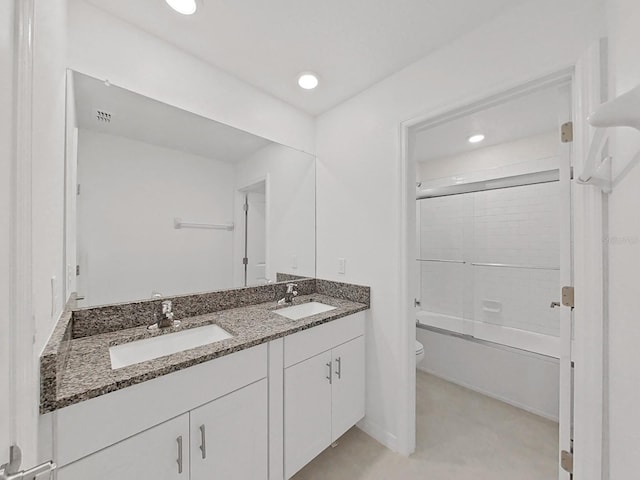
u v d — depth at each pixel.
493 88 1.26
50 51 0.77
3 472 0.41
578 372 1.00
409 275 1.62
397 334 1.64
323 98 1.95
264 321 1.46
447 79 1.42
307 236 2.16
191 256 1.63
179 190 1.57
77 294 1.24
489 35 1.27
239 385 1.14
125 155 1.38
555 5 1.09
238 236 1.83
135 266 1.42
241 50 1.49
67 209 1.12
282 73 1.68
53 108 0.82
